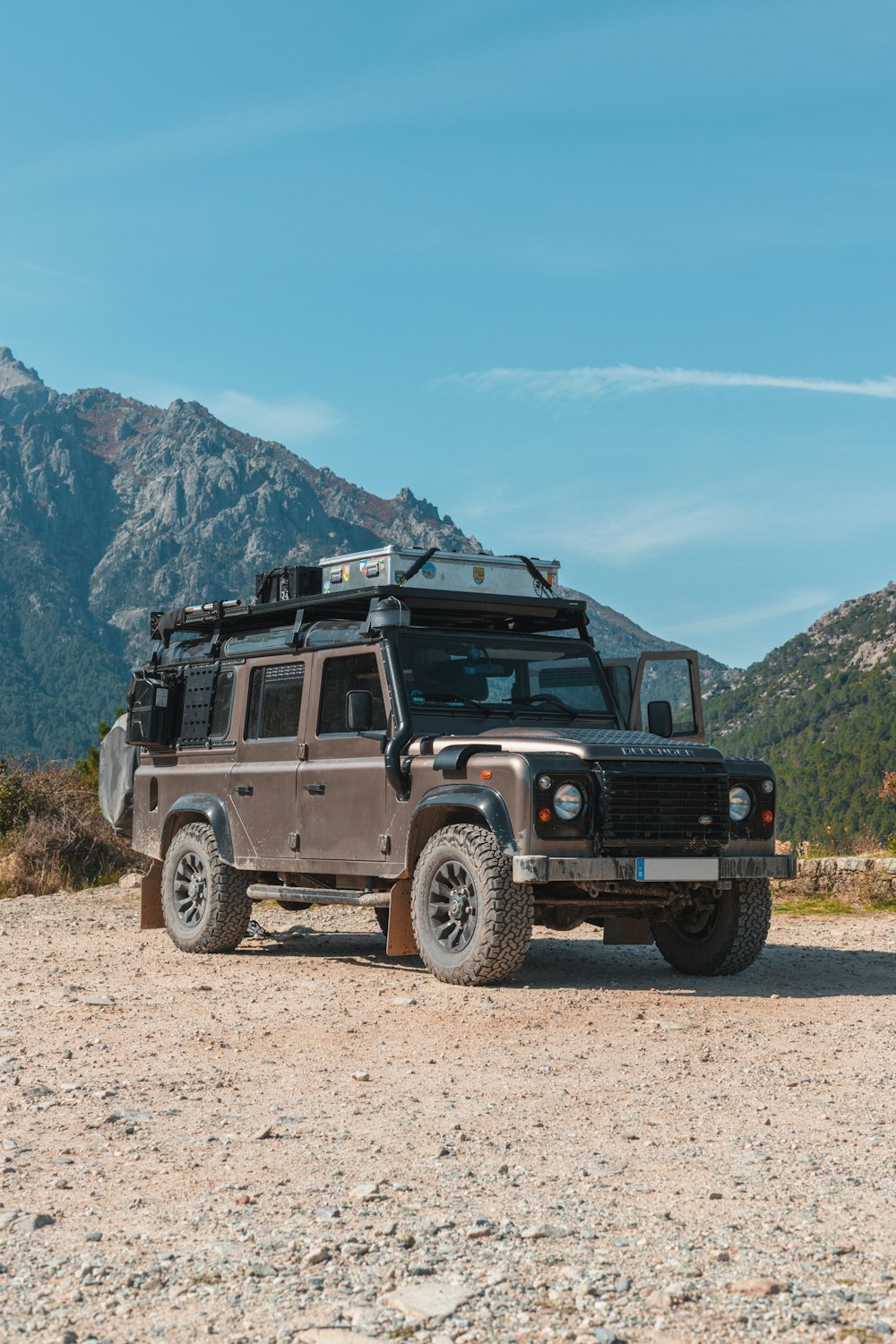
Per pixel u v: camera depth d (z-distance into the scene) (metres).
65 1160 4.83
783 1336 3.22
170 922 11.49
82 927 13.30
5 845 20.86
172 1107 5.69
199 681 11.64
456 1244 3.88
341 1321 3.33
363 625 9.92
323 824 10.05
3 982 9.38
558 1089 6.09
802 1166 4.79
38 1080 6.23
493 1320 3.32
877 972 10.06
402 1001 8.35
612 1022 7.75
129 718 12.13
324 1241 3.90
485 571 10.34
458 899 8.99
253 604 11.06
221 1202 4.33
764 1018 7.95
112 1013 8.04
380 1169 4.72
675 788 8.85
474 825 8.96
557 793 8.55
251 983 9.34
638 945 11.12
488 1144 5.08
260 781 10.68
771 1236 3.96
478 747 8.93
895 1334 3.22
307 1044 7.12
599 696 10.45
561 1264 3.71
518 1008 8.14
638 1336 3.23
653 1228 4.03
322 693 10.26
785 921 13.88
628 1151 4.98
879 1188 4.50
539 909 9.49
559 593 10.77
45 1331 3.29
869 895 15.33
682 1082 6.23
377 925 13.59
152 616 12.41
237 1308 3.41
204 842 11.16
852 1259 3.76
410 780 9.33
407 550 10.02
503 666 10.11
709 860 8.93
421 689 9.66
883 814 123.12
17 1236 3.99
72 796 21.86
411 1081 6.24
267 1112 5.62
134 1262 3.76
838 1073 6.43
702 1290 3.51
